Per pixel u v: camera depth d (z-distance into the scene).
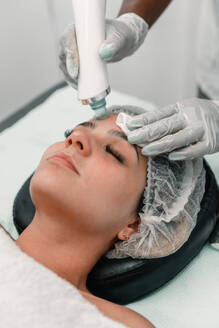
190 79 2.17
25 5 2.16
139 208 1.04
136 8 1.26
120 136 1.02
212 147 1.03
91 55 0.96
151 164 1.02
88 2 0.95
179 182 1.09
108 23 1.06
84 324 0.87
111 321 0.88
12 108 2.45
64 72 1.16
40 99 1.88
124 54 1.15
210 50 1.75
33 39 2.28
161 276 1.10
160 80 2.25
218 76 1.78
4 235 0.98
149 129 0.98
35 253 1.00
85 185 0.94
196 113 1.03
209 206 1.17
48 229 0.98
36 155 1.52
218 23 1.67
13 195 1.37
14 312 0.83
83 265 1.02
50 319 0.84
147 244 1.07
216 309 1.09
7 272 0.88
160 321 1.07
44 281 0.88
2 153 1.53
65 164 0.96
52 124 1.64
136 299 1.12
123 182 0.98
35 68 2.39
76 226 0.96
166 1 1.31
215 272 1.17
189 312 1.08
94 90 0.98
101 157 0.97
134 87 2.32
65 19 2.17
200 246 1.17
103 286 1.08
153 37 2.08
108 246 1.06
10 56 2.29
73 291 0.90
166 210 1.05
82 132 0.99
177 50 2.10
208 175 1.24
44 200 0.94
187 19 1.97
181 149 1.01
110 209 0.97
